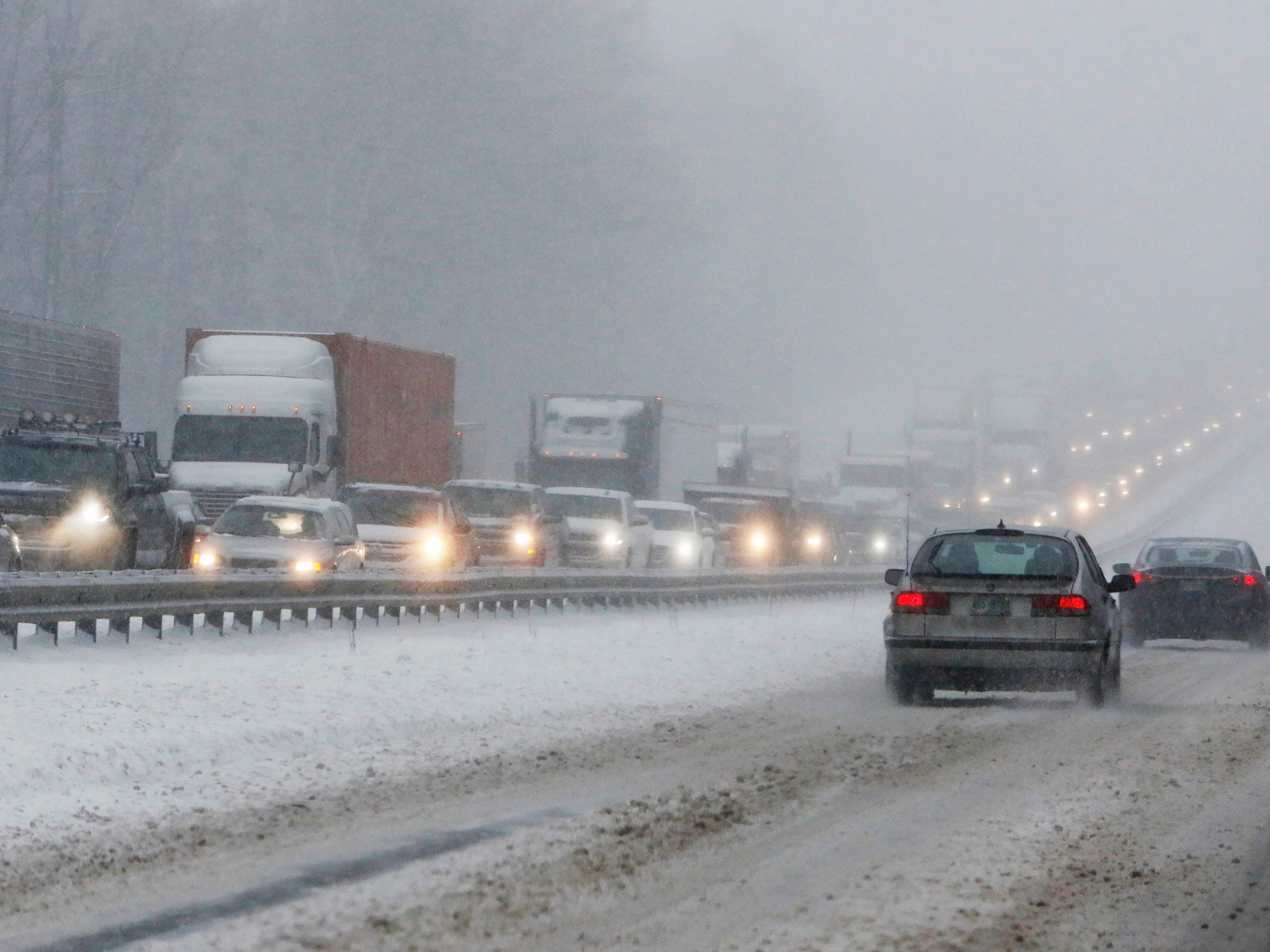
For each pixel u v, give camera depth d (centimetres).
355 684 3262
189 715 2733
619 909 1538
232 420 7462
